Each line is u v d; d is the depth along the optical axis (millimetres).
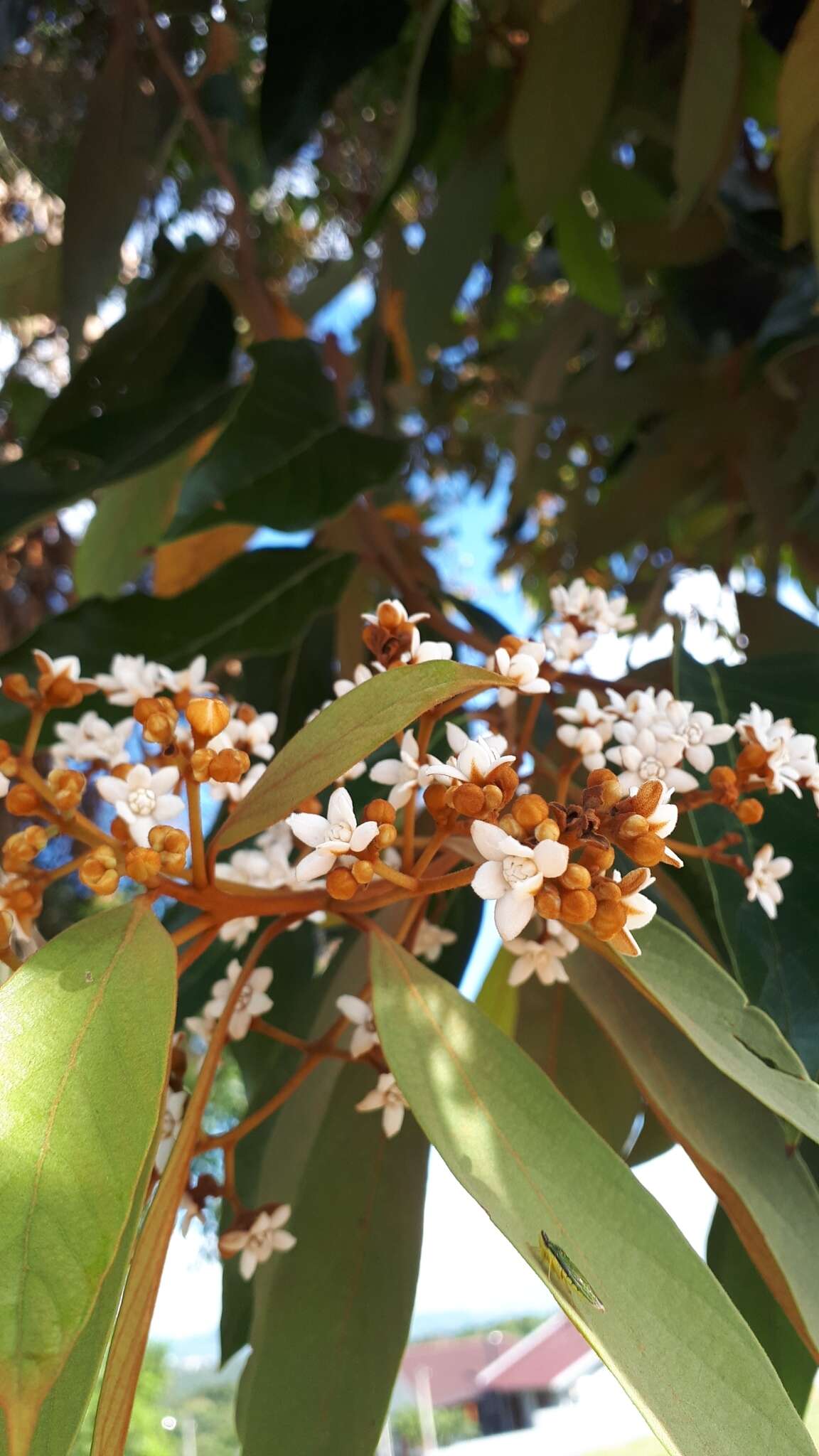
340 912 159
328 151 537
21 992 121
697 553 591
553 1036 277
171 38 414
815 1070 170
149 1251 134
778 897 173
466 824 145
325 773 133
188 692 178
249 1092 305
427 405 593
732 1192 166
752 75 372
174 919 284
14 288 420
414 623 163
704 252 437
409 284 452
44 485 328
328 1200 210
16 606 628
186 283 374
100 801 461
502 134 441
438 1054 146
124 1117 111
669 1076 179
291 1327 196
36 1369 90
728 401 470
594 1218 135
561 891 121
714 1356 126
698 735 176
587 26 348
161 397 355
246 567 312
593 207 494
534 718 207
